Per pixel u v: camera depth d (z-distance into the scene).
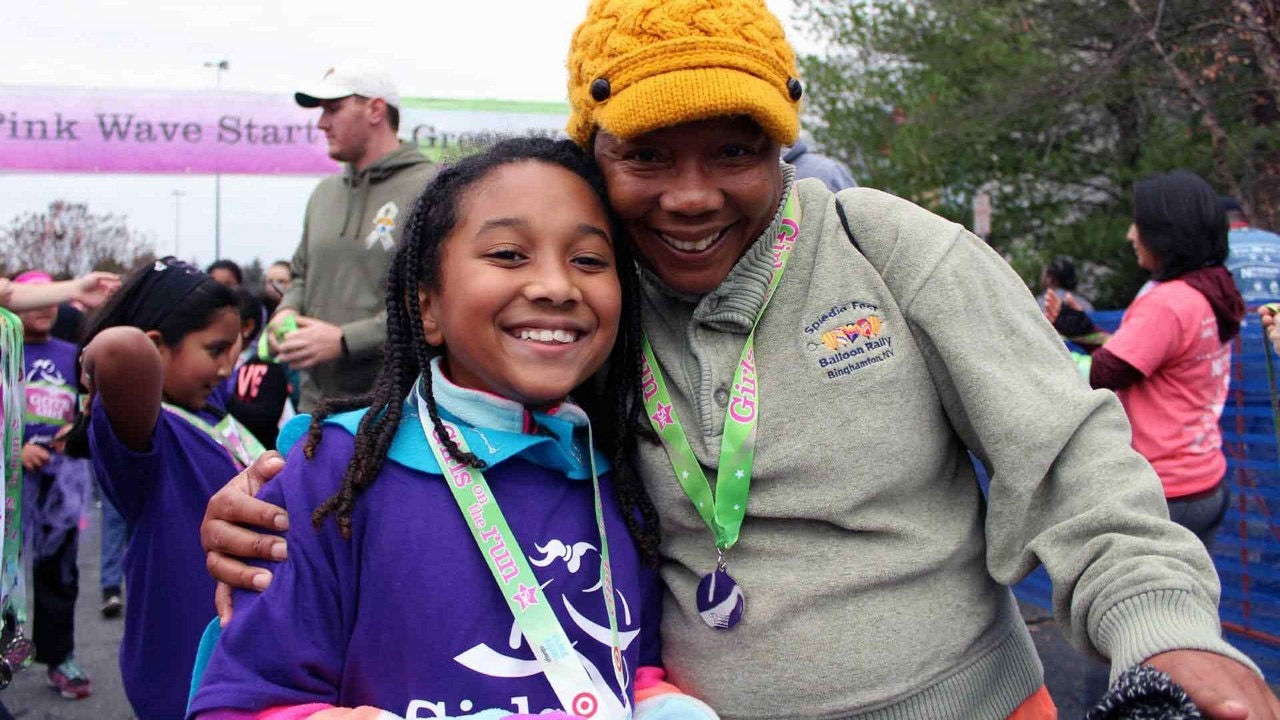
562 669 1.40
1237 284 4.15
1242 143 7.75
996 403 1.46
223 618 1.51
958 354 1.50
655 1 1.39
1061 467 1.44
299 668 1.38
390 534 1.43
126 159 7.99
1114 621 1.23
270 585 1.42
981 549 1.60
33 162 7.87
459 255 1.46
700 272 1.53
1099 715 1.14
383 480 1.46
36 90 7.83
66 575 4.30
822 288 1.57
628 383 1.65
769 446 1.53
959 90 9.20
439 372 1.54
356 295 3.72
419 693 1.38
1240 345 3.85
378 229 3.68
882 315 1.55
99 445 2.29
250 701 1.33
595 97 1.42
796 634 1.49
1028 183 9.33
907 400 1.53
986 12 9.04
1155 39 7.77
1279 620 3.70
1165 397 3.32
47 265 20.12
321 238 3.80
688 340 1.61
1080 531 1.35
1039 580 4.76
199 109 8.09
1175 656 1.13
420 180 3.66
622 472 1.61
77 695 4.33
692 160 1.44
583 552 1.52
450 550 1.43
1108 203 9.47
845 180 3.55
